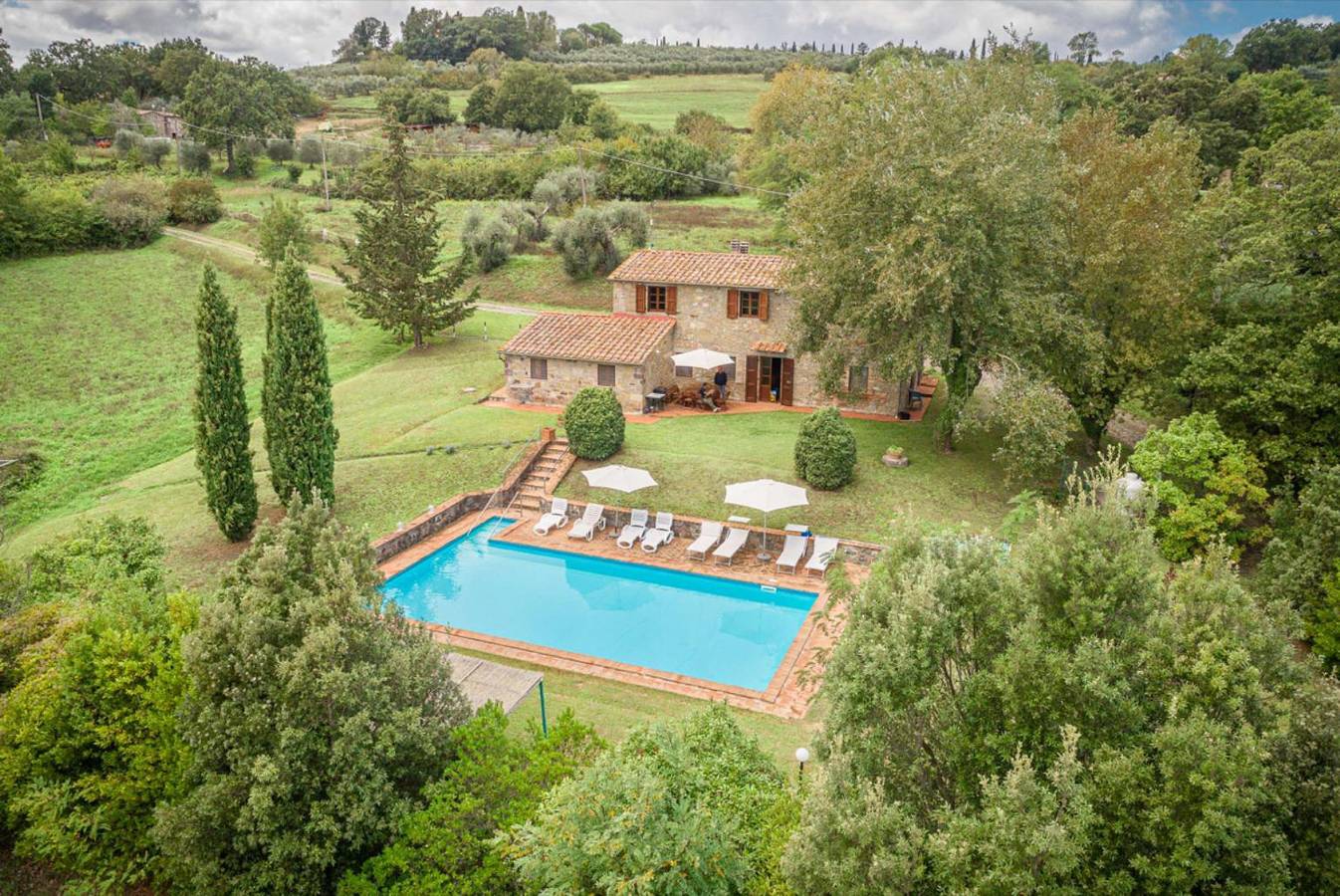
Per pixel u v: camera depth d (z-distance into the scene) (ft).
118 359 152.87
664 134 273.75
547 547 81.56
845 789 27.35
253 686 34.73
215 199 235.81
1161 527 71.61
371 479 93.20
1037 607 29.43
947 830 27.40
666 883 28.22
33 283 186.39
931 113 79.36
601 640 67.00
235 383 79.56
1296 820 26.73
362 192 139.74
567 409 94.63
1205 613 28.73
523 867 29.76
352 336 154.81
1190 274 84.48
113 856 38.42
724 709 42.63
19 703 38.32
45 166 260.62
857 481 86.38
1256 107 193.47
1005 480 81.61
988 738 28.04
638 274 116.16
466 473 94.89
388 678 36.65
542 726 50.47
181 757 36.04
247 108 294.87
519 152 282.97
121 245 213.87
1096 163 87.61
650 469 91.50
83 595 49.73
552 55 592.19
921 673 29.48
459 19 578.66
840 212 81.87
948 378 92.94
